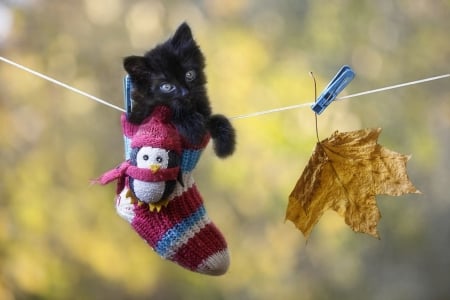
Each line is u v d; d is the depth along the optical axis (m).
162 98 1.75
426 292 6.45
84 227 5.63
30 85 5.48
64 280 5.48
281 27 6.25
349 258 6.68
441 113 5.88
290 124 5.79
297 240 6.65
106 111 5.75
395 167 1.77
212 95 5.81
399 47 5.80
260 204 6.28
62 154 5.63
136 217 1.80
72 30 5.71
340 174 1.79
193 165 1.79
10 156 5.33
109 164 5.77
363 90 5.81
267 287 6.71
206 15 6.25
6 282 5.04
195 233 1.80
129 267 5.86
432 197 6.31
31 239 5.21
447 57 5.75
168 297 6.45
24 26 5.54
